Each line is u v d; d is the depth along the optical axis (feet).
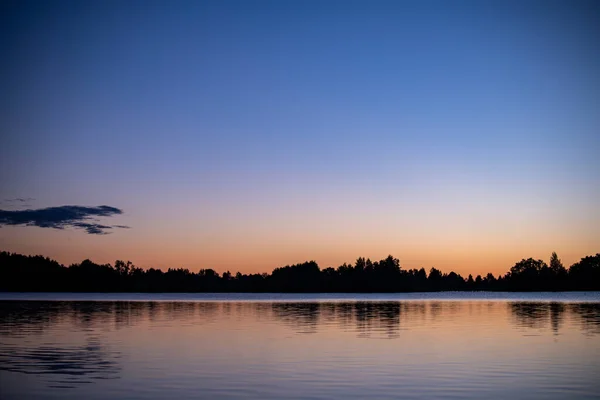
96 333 138.41
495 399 65.05
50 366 87.04
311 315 221.66
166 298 599.57
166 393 68.44
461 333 137.18
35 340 121.70
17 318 196.24
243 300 501.15
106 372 81.97
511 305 329.52
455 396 66.64
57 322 176.55
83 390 70.03
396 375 79.36
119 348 108.37
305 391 69.41
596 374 79.61
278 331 144.77
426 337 127.85
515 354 98.78
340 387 71.56
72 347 109.70
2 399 65.57
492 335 131.75
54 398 66.08
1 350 105.19
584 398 65.51
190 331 144.97
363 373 80.94
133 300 488.85
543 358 93.91
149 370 83.56
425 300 476.54
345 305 344.08
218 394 67.87
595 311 244.22
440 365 87.51
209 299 545.85
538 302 391.04
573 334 133.28
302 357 96.37
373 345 112.68
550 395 66.95
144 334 136.15
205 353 101.55
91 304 358.84
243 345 113.29
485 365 87.25
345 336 131.03
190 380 76.07
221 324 169.78
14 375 79.51
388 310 265.13
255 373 81.10
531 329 147.54
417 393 68.18
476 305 332.80
